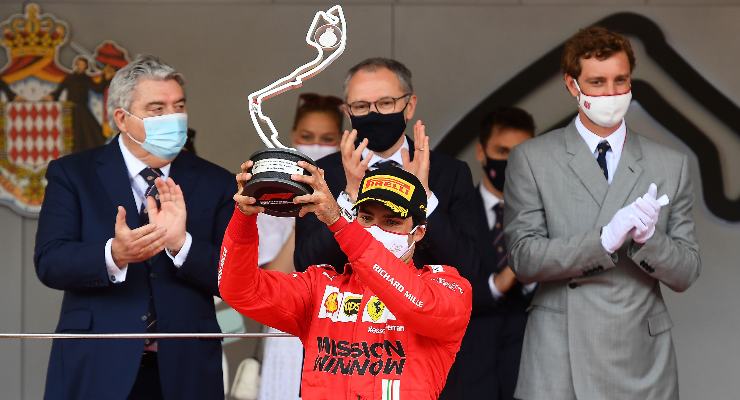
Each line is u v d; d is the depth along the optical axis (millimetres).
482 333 19625
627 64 17688
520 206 18219
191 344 17734
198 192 18297
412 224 13234
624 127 18172
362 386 12969
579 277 17578
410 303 12562
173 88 17938
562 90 25031
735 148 24734
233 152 25016
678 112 24766
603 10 24984
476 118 25000
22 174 24547
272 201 11828
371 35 25094
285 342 20719
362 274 12500
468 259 17281
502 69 25078
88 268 17156
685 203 18078
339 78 25094
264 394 20750
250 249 12773
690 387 24969
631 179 17844
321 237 16625
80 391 17312
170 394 17500
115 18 24766
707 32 24844
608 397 17469
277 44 25047
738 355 24922
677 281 17453
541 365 17766
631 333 17516
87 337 17109
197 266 17500
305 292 13531
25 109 24500
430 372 13117
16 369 24859
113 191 17922
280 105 25031
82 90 24609
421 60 25094
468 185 18047
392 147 17906
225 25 25000
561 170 18016
